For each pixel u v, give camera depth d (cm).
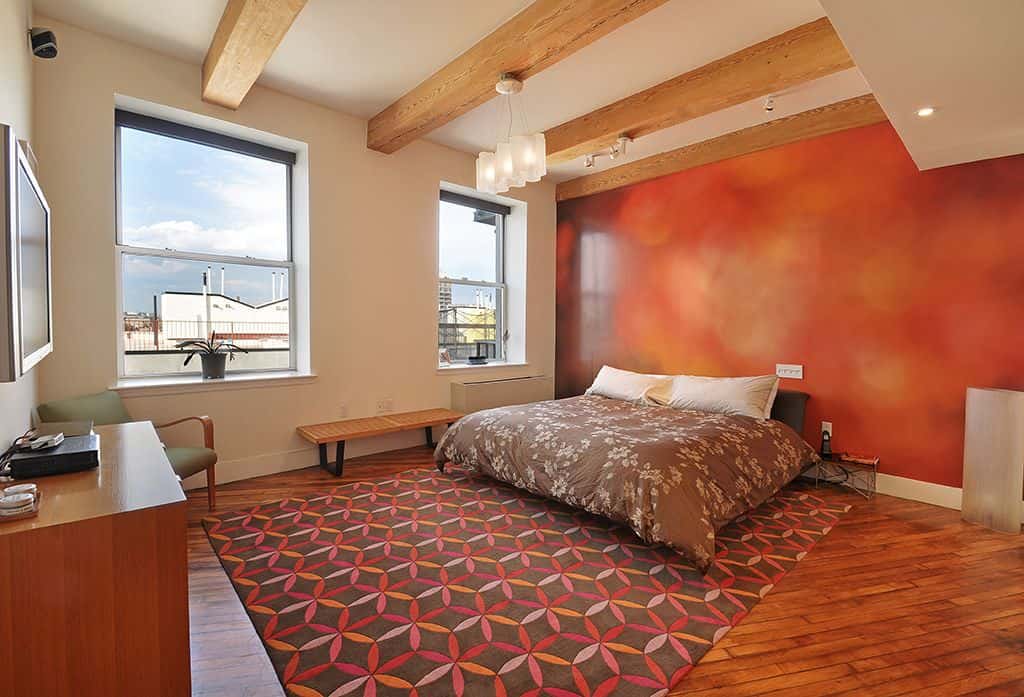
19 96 228
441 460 380
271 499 329
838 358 381
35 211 170
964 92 230
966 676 169
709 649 182
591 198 559
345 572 235
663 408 407
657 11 266
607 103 381
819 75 286
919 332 344
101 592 124
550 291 592
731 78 311
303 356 411
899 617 203
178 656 133
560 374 595
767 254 419
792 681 165
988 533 288
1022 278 306
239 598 212
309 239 397
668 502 244
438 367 489
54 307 291
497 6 267
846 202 375
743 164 433
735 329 441
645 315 510
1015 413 286
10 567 115
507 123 424
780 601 215
